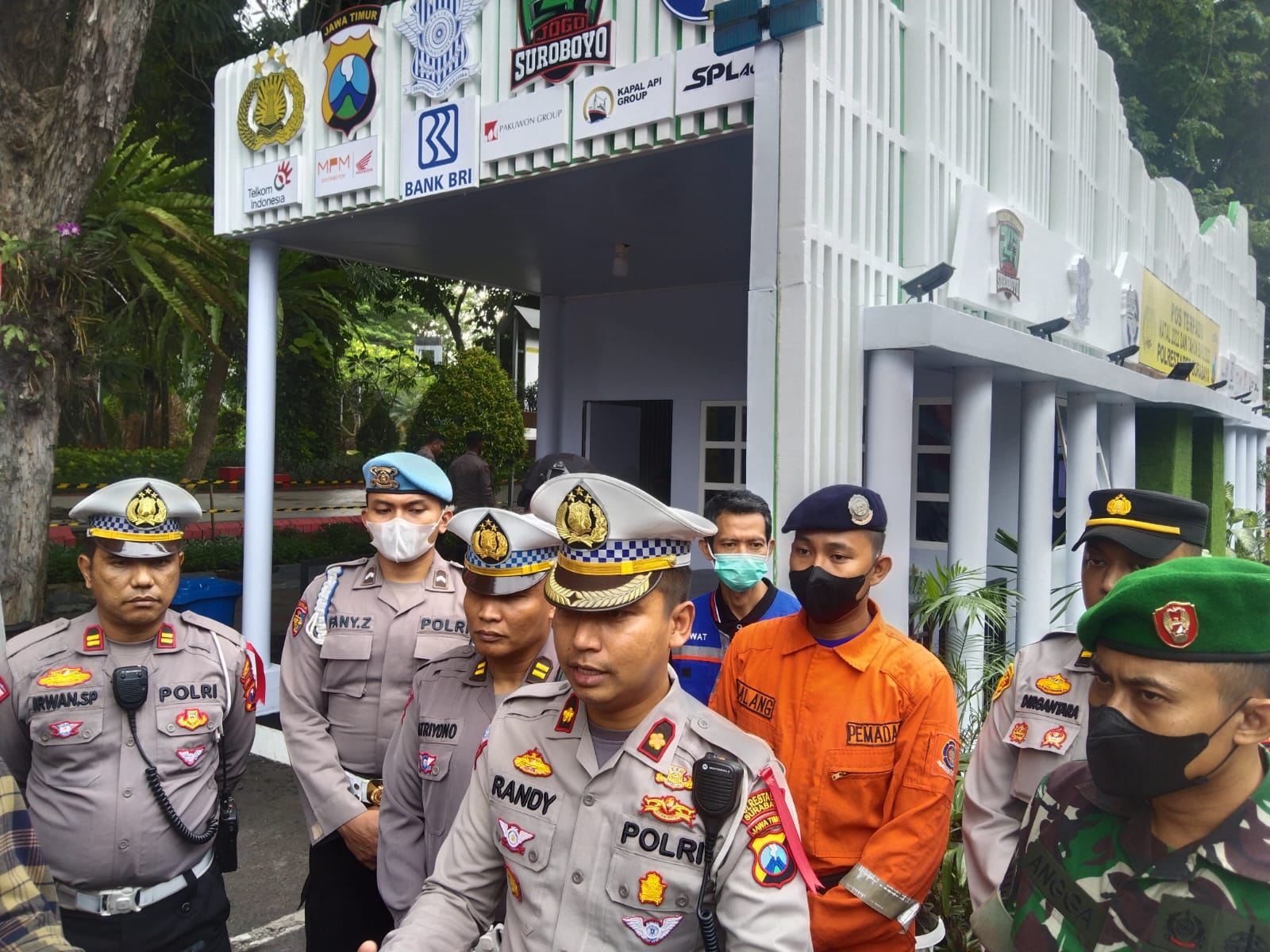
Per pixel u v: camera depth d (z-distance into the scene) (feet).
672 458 31.96
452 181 18.86
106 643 8.64
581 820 5.32
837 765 7.57
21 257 21.52
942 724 7.41
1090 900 4.43
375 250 26.37
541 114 17.33
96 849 8.10
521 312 66.08
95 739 8.24
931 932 8.56
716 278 30.17
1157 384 28.40
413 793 8.10
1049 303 23.36
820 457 14.46
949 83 18.57
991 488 25.49
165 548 8.41
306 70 21.49
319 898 9.35
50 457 23.07
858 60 15.67
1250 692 4.01
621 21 16.29
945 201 18.49
